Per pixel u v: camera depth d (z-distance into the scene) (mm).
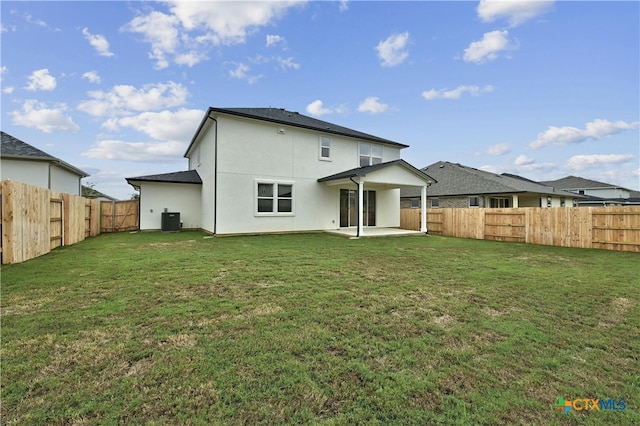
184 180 15977
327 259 7457
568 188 42000
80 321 3381
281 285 5012
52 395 2086
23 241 6930
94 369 2418
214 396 2098
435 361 2615
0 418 1856
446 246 10648
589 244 10805
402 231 15141
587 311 3914
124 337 2992
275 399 2074
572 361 2652
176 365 2484
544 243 11898
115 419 1865
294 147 14398
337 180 13539
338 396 2119
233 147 12883
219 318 3520
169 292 4539
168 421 1854
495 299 4395
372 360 2617
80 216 11281
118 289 4664
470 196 21359
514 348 2873
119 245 9781
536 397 2145
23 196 6906
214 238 11867
